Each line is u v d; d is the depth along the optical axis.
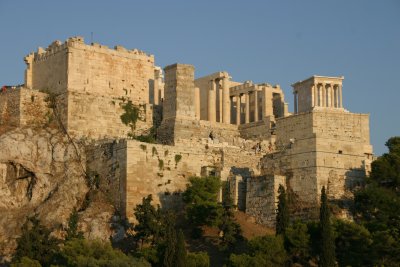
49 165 193.38
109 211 184.12
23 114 198.88
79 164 193.50
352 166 190.00
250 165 198.88
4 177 192.12
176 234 164.50
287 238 164.38
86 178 192.12
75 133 197.75
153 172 188.38
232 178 189.00
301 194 188.50
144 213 171.50
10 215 187.38
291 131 198.50
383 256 157.75
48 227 181.50
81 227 179.50
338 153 189.50
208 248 172.62
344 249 162.88
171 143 197.25
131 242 177.62
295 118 197.88
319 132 193.25
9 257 178.12
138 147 187.25
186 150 193.75
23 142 193.38
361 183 189.50
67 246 161.62
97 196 188.38
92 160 193.38
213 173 194.25
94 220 180.75
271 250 161.50
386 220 169.62
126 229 180.00
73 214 182.12
